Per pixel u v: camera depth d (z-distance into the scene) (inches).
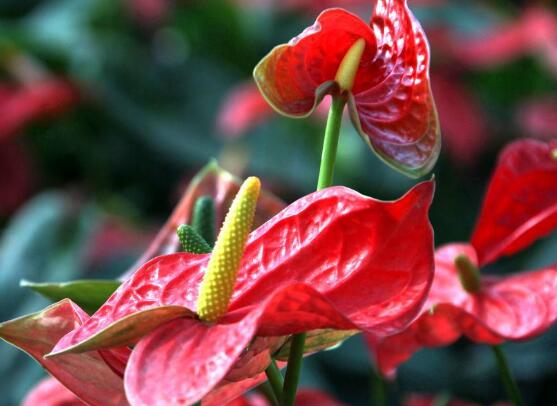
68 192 87.4
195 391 29.8
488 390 71.2
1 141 85.7
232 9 94.7
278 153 84.3
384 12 33.6
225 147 87.1
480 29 91.5
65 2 100.8
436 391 71.1
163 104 90.7
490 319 37.9
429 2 88.0
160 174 90.4
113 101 88.7
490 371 71.2
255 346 32.1
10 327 32.7
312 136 84.9
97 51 91.0
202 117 90.7
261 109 78.2
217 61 96.0
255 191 31.8
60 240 69.4
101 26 98.0
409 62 33.2
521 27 81.9
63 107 87.0
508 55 82.7
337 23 32.8
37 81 89.7
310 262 32.4
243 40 96.1
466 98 82.1
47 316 32.9
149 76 91.7
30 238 69.0
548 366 70.1
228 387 33.8
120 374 32.4
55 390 39.6
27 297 65.7
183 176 89.7
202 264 33.0
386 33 33.6
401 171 32.9
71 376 33.0
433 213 85.0
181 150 87.9
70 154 90.4
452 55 83.4
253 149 84.4
